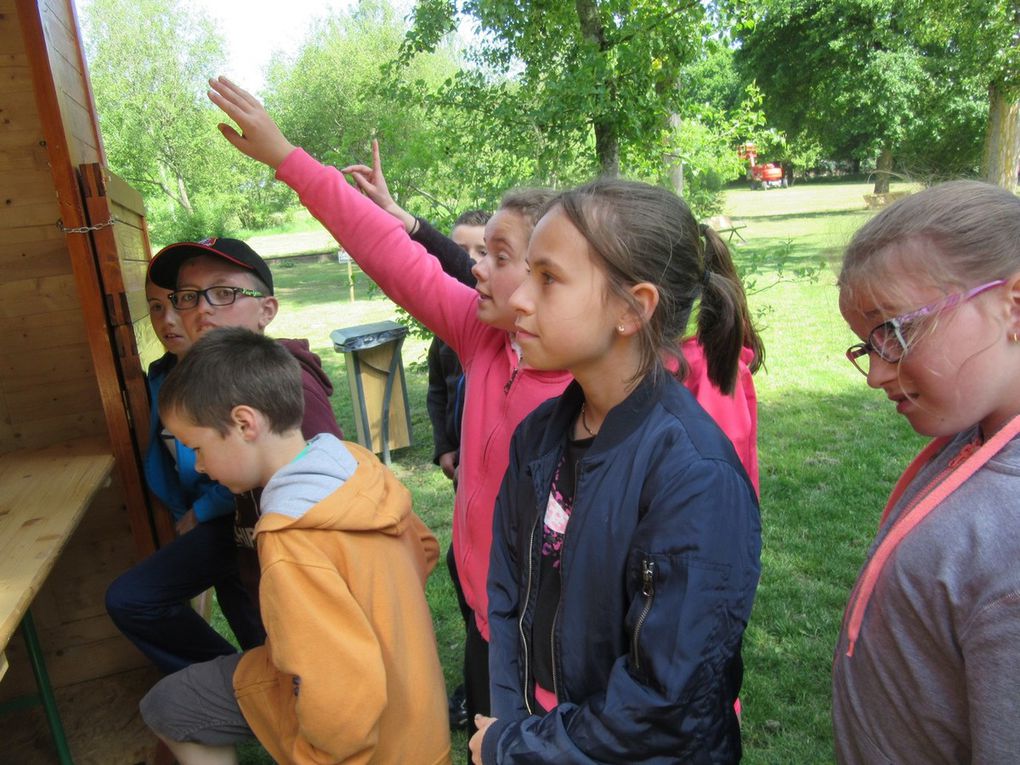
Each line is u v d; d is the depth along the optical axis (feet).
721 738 3.62
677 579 3.38
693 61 17.38
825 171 127.44
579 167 16.63
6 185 7.80
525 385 5.42
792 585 10.92
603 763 3.45
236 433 5.26
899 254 2.86
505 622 4.47
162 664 7.04
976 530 2.72
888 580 3.04
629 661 3.49
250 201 120.37
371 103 18.16
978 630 2.64
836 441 16.74
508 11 15.65
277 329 37.93
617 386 3.90
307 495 4.96
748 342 5.40
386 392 17.94
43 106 7.30
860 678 3.26
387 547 5.29
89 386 8.44
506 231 5.16
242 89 6.04
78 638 8.76
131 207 9.92
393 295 6.21
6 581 5.07
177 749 5.94
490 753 3.83
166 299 7.73
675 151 17.60
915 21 46.55
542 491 4.22
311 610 4.70
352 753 4.78
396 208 7.88
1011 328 2.75
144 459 8.13
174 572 6.83
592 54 15.11
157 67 104.78
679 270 3.84
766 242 44.52
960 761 2.95
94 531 8.60
